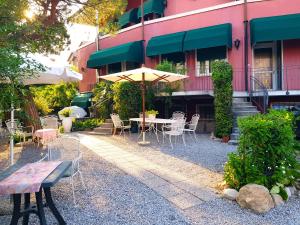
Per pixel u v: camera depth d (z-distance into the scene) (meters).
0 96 4.89
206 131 16.78
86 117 20.73
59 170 4.54
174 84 15.80
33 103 11.71
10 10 7.87
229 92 12.42
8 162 8.97
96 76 23.02
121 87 15.59
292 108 11.95
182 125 11.77
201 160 8.94
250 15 15.27
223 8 15.94
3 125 8.30
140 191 6.20
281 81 14.93
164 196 5.87
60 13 12.49
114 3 12.91
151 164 8.52
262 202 5.18
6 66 4.52
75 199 5.73
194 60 16.92
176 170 7.82
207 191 6.14
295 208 5.39
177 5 19.73
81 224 4.70
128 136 14.64
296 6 14.45
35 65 5.38
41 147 11.45
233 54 15.65
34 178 4.05
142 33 18.83
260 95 14.18
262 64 15.36
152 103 16.48
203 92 14.88
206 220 4.88
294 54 14.60
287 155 6.26
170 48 16.50
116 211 5.20
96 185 6.56
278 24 13.74
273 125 5.96
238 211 5.23
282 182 5.90
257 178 5.79
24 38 8.74
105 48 21.64
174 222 4.79
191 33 16.17
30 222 4.79
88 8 13.45
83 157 9.55
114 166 8.30
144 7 19.97
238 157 6.27
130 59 18.02
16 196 4.11
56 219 4.75
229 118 12.41
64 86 25.17
